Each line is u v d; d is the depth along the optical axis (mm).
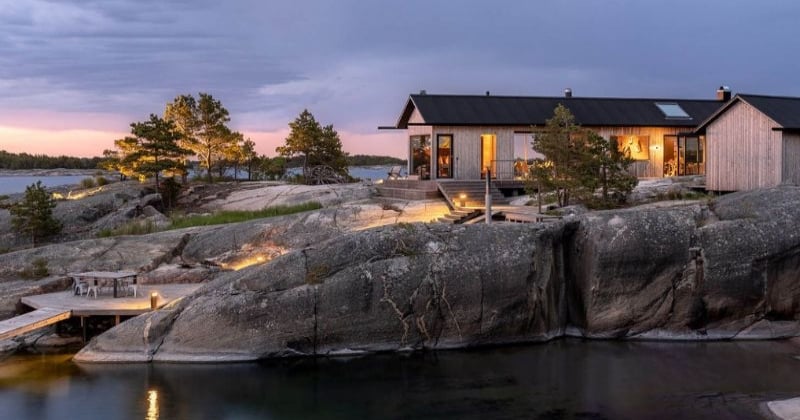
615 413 14867
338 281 19406
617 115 33750
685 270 20391
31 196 29297
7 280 23969
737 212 21203
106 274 22250
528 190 27000
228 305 19109
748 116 27172
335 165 42281
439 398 16094
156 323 19281
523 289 20266
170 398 16297
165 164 34938
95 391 16781
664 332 20672
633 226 20594
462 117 31719
